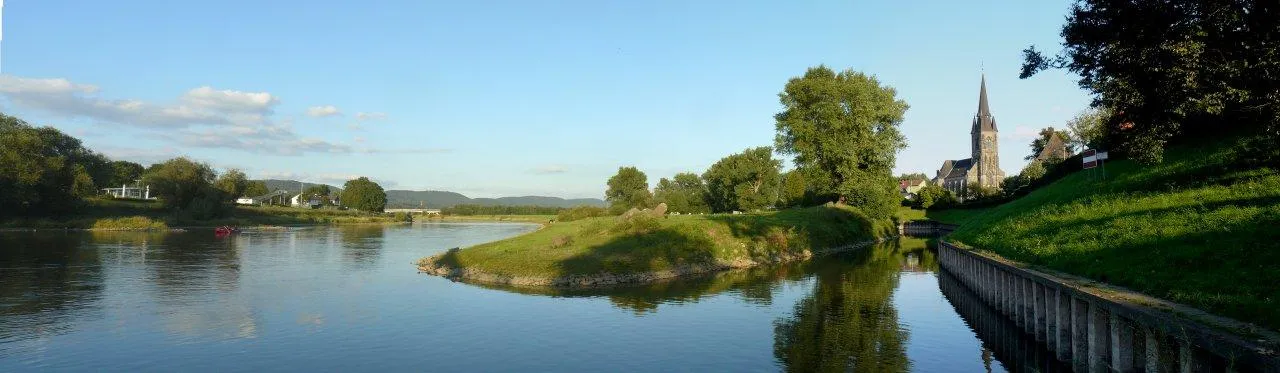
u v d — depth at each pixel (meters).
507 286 36.97
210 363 20.55
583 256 43.12
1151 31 19.39
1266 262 15.78
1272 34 16.88
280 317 27.50
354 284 37.62
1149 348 13.30
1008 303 24.88
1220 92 18.39
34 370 19.70
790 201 98.81
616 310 29.23
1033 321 21.66
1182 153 34.34
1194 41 18.38
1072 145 81.50
